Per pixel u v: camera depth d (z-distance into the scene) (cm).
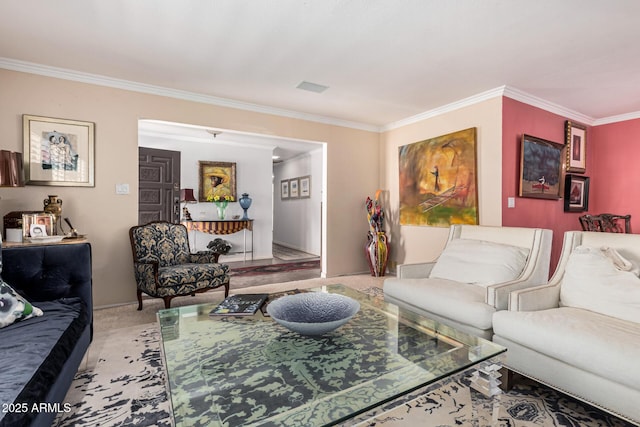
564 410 154
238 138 568
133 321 273
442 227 397
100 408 156
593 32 231
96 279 311
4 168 228
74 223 301
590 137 446
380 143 495
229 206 607
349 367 130
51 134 291
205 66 289
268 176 645
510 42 246
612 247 194
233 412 103
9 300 159
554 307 195
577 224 429
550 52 261
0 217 274
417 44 250
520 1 197
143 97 332
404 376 124
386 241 455
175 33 235
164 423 146
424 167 417
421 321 179
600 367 134
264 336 157
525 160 351
